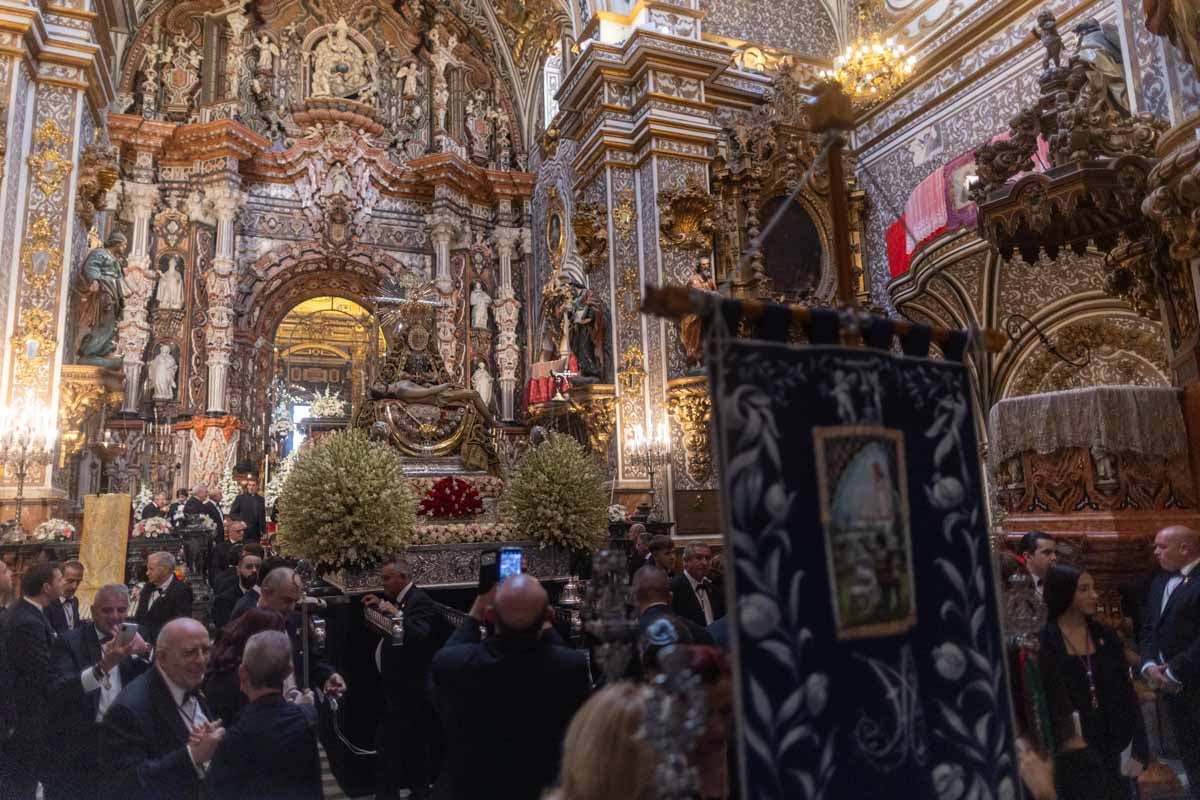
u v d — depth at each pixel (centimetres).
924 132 1444
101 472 1398
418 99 2050
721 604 795
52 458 1053
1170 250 632
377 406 739
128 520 834
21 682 429
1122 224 732
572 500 658
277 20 1950
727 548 193
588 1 1572
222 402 1681
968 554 235
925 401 241
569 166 1833
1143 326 1050
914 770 207
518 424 1895
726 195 1502
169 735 321
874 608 212
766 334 221
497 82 2138
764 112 1539
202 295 1730
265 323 1872
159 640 331
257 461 1780
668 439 1381
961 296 1201
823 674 199
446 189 1966
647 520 1251
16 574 830
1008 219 740
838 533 210
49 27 1143
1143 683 553
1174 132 596
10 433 1026
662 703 168
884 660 210
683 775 162
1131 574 641
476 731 282
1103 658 363
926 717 213
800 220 1538
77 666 447
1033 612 310
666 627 296
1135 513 663
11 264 1070
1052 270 1066
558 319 1589
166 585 627
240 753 295
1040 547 490
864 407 224
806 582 202
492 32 2150
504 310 1994
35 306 1077
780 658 193
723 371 204
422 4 2072
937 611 225
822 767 193
